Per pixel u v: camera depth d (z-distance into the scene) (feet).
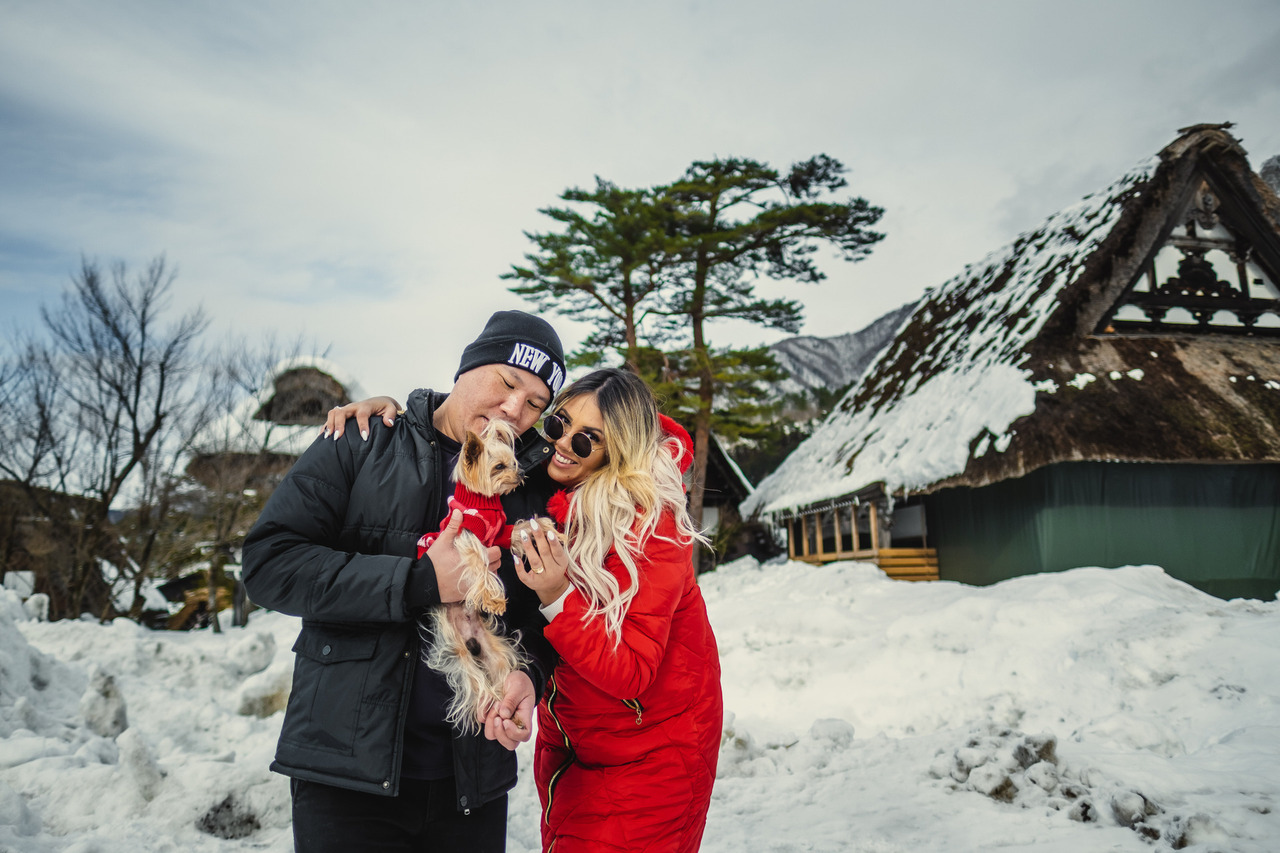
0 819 12.53
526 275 84.38
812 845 13.12
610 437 7.20
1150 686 20.99
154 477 71.61
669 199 84.33
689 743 6.91
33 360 69.41
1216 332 48.78
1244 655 20.13
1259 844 10.78
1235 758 14.70
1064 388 42.73
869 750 18.49
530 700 6.80
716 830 14.51
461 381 7.67
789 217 78.69
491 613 6.61
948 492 51.65
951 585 36.17
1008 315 52.65
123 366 70.64
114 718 18.99
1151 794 12.65
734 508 89.76
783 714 25.98
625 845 6.63
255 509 75.36
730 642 32.53
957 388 50.93
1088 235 50.80
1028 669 24.18
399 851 6.62
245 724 21.38
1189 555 41.83
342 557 6.40
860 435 63.05
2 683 19.21
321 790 6.43
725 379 78.38
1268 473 43.45
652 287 85.76
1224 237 49.78
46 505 69.21
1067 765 14.53
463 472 6.85
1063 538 41.29
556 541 6.37
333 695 6.46
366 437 7.19
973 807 13.94
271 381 81.35
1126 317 47.96
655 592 6.64
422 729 6.77
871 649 28.27
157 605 86.43
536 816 15.55
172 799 14.03
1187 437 40.81
